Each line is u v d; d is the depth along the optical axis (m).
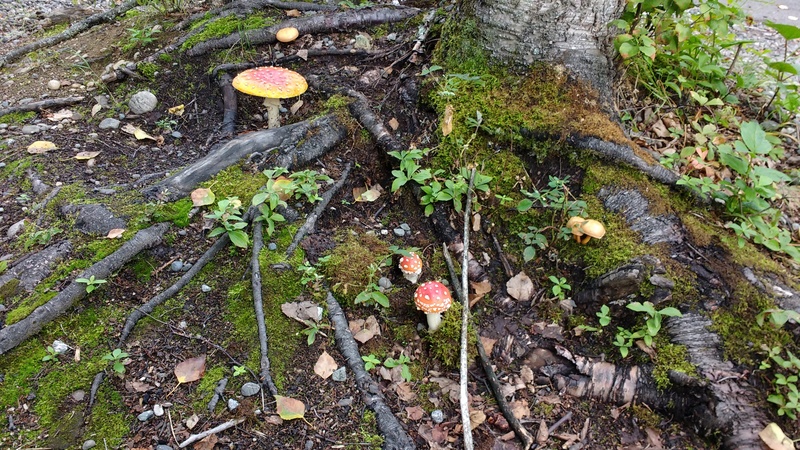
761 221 1.01
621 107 1.26
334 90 1.27
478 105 1.14
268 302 0.93
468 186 1.08
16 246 0.98
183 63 1.43
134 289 0.94
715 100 1.28
